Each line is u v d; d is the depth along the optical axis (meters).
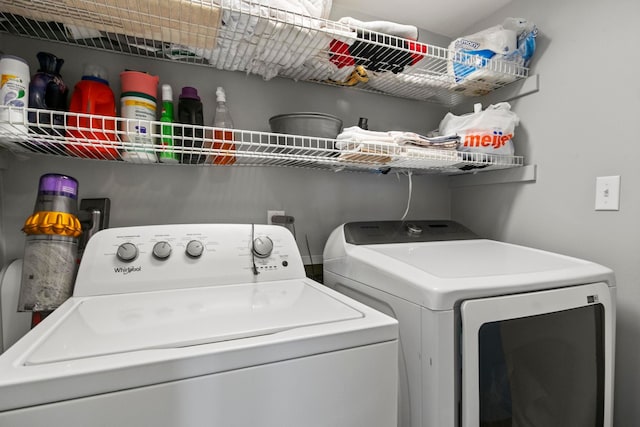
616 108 1.11
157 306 0.78
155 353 0.52
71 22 0.92
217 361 0.53
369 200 1.61
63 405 0.45
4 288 0.94
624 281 1.09
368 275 1.03
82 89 0.98
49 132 0.91
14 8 0.86
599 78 1.16
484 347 0.78
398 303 0.88
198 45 1.05
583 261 1.03
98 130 0.88
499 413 0.80
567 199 1.26
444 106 1.82
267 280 1.05
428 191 1.78
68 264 0.87
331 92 1.52
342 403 0.61
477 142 1.31
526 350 0.84
